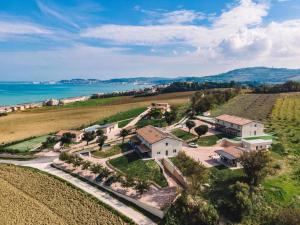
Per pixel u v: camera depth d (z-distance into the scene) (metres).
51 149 115.31
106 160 99.38
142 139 106.88
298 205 63.31
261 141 101.81
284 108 169.12
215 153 99.19
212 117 154.38
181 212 62.03
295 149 99.25
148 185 73.38
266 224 57.00
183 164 78.06
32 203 71.62
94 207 68.88
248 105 185.00
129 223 62.06
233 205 61.53
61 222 63.50
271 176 76.31
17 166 96.19
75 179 84.69
